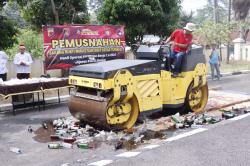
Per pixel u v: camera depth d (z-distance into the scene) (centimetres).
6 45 1524
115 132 873
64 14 1802
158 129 886
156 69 935
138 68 891
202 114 1005
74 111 938
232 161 672
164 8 1848
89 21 1916
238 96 1258
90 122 916
